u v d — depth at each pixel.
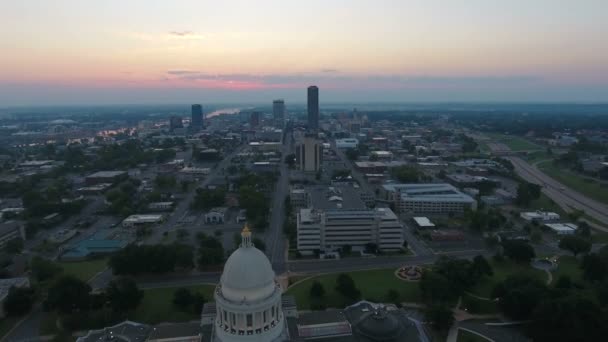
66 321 158.38
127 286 171.50
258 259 117.94
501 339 152.50
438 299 174.62
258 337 115.56
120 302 166.75
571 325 144.25
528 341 151.25
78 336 153.75
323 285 198.38
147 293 190.25
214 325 130.62
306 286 197.75
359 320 136.12
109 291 170.12
